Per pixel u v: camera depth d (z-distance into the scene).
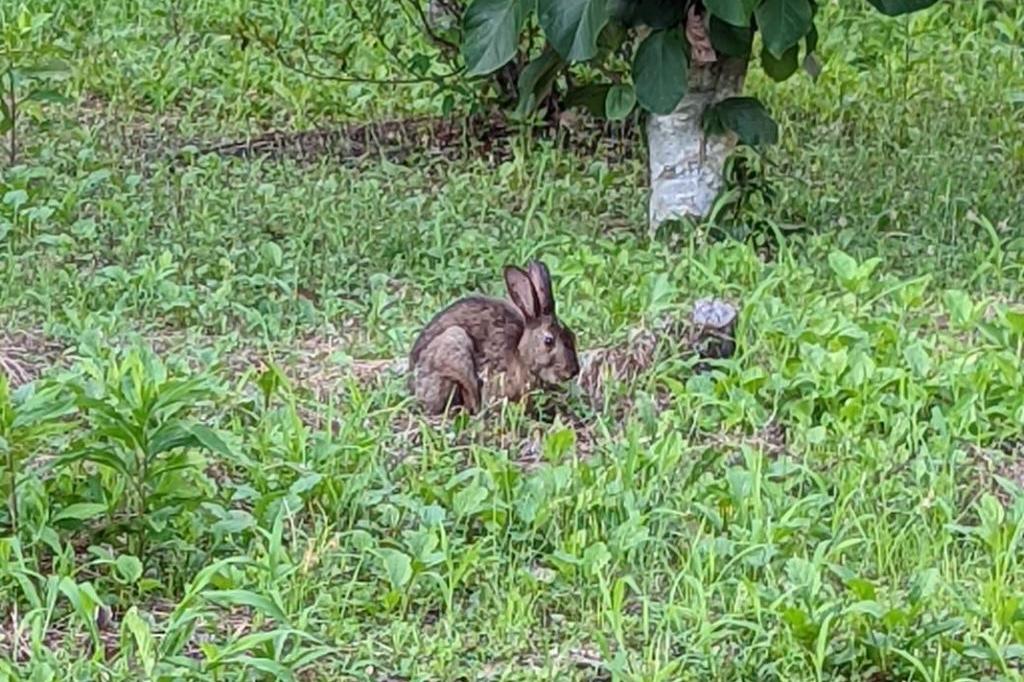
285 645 8.12
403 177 15.91
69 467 9.32
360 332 12.24
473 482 9.52
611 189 15.52
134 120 17.64
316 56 19.02
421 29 17.70
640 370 11.24
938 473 9.95
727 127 13.95
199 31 20.03
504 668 8.12
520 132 16.77
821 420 10.65
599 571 8.67
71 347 11.69
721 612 8.50
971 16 20.58
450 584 8.52
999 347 11.48
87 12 20.52
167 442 8.78
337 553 8.91
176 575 8.70
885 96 18.38
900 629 8.12
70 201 14.47
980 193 15.35
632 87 13.84
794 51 14.01
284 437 9.93
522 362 10.68
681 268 13.02
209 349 11.67
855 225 14.52
